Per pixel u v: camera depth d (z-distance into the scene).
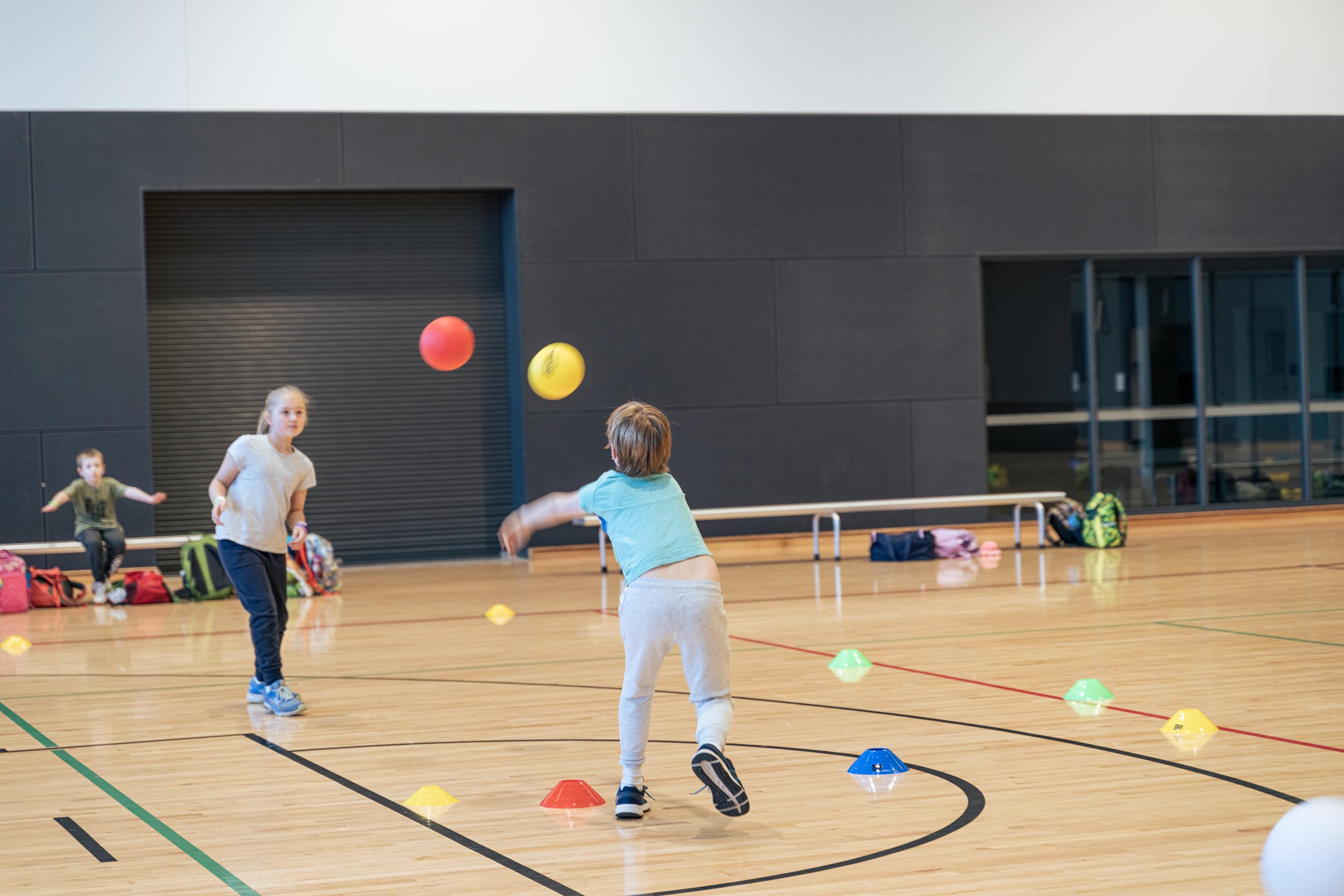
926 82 13.37
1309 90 14.27
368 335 12.57
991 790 4.00
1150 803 3.80
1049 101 13.66
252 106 11.95
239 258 12.26
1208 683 5.75
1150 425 14.09
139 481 11.71
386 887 3.18
